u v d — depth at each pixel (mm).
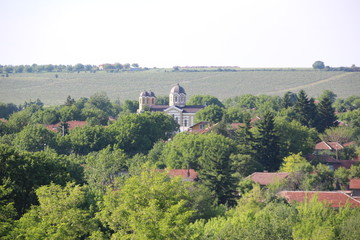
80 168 194500
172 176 195875
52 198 141000
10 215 137875
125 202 139000
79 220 132750
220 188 197375
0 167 164875
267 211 148875
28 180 164875
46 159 176500
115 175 195000
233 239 132500
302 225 136750
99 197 156125
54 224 135125
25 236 122188
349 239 135500
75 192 142750
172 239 124938
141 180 155625
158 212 130875
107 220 138375
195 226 139625
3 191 145750
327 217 146375
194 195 167875
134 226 128250
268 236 133375
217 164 199500
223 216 167500
